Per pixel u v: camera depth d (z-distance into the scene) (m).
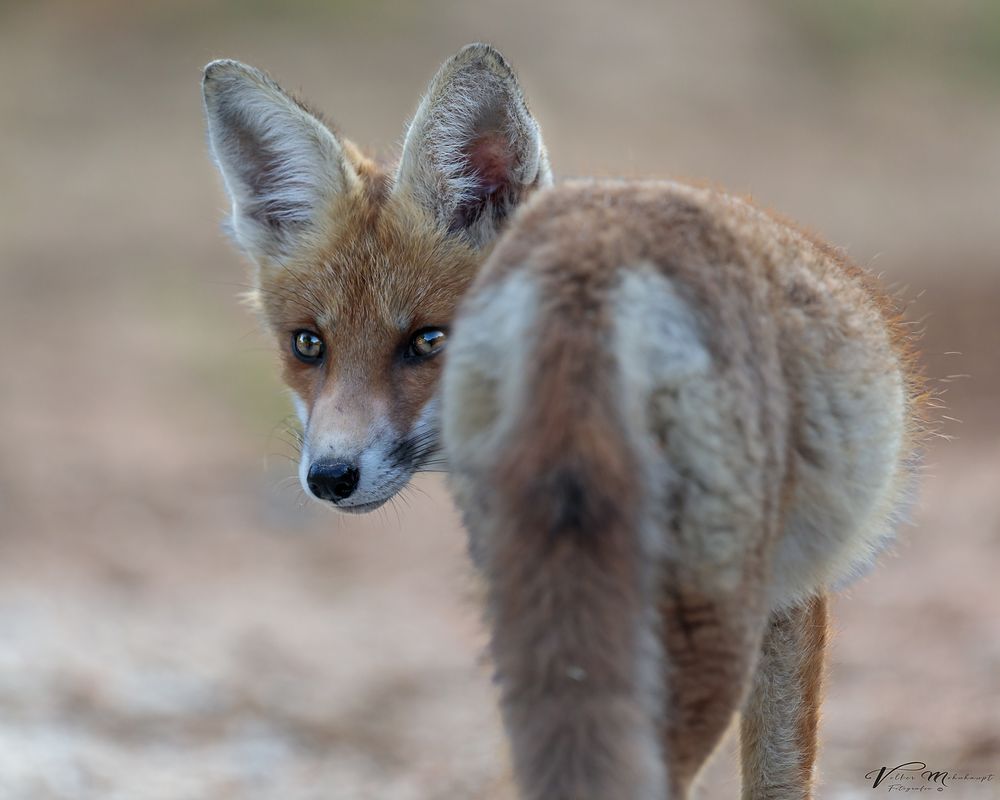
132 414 25.72
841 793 10.27
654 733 5.15
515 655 5.12
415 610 17.16
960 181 44.88
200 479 22.45
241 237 8.99
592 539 5.07
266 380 27.56
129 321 31.41
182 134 42.88
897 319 7.26
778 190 42.44
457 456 5.70
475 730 12.81
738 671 5.42
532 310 5.33
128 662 14.39
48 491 21.09
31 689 13.05
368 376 8.08
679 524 5.29
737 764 7.94
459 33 49.31
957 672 12.81
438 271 8.15
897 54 54.44
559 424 5.11
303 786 11.46
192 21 48.41
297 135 8.52
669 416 5.26
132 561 18.64
